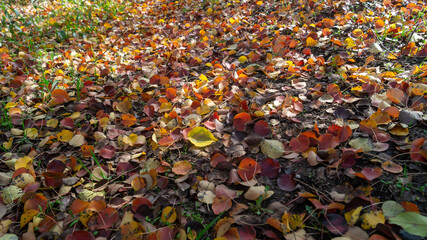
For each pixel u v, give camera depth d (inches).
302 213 49.4
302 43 109.3
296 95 81.1
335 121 66.6
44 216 53.5
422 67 77.8
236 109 74.9
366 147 57.2
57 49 137.3
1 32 138.5
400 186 49.8
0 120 83.4
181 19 169.0
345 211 47.4
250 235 45.4
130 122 78.0
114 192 57.8
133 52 127.8
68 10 183.8
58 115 87.4
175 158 65.9
